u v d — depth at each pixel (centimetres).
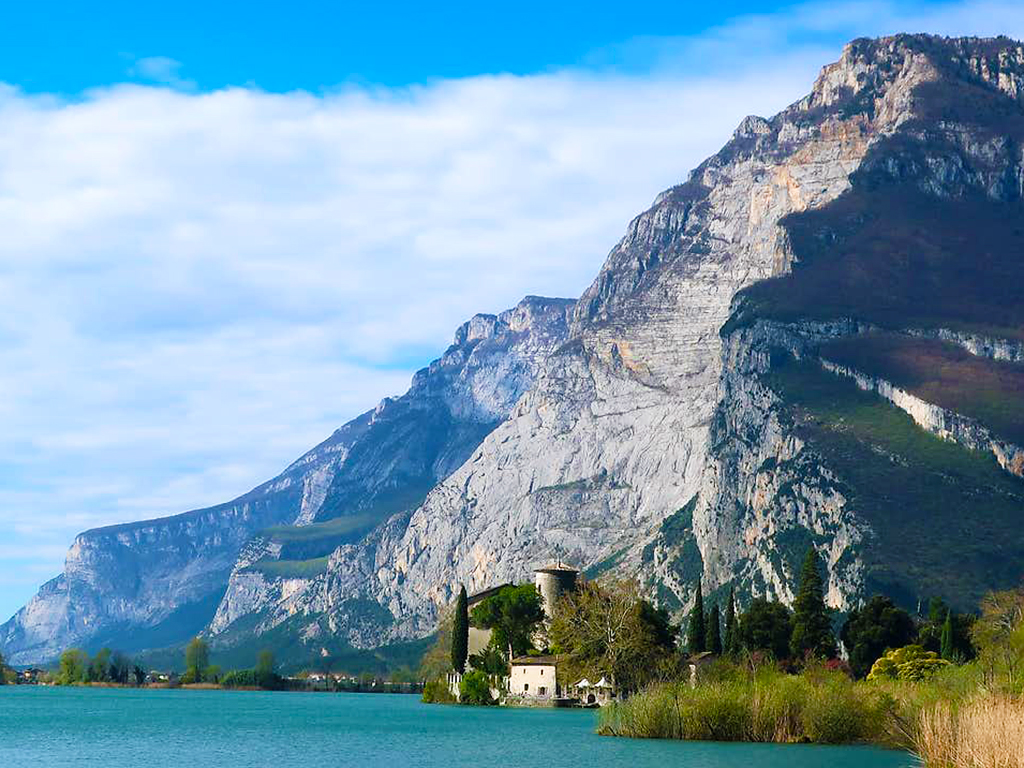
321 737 19612
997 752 10550
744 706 15688
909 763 13100
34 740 19550
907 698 15325
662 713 16250
